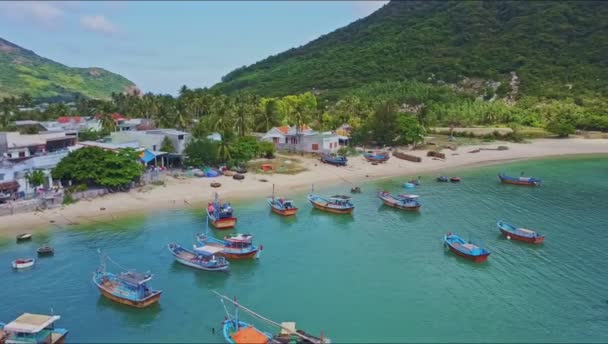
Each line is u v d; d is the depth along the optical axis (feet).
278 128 509.35
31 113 644.69
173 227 260.01
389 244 242.58
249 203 310.04
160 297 184.34
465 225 272.92
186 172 366.02
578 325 165.17
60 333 155.02
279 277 202.69
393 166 437.17
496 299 183.62
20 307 175.11
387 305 178.70
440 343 153.48
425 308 176.45
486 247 238.27
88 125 538.47
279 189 345.51
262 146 440.86
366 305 178.60
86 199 296.92
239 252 216.95
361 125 553.64
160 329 162.71
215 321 168.04
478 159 484.33
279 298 183.93
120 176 313.73
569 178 403.75
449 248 232.73
